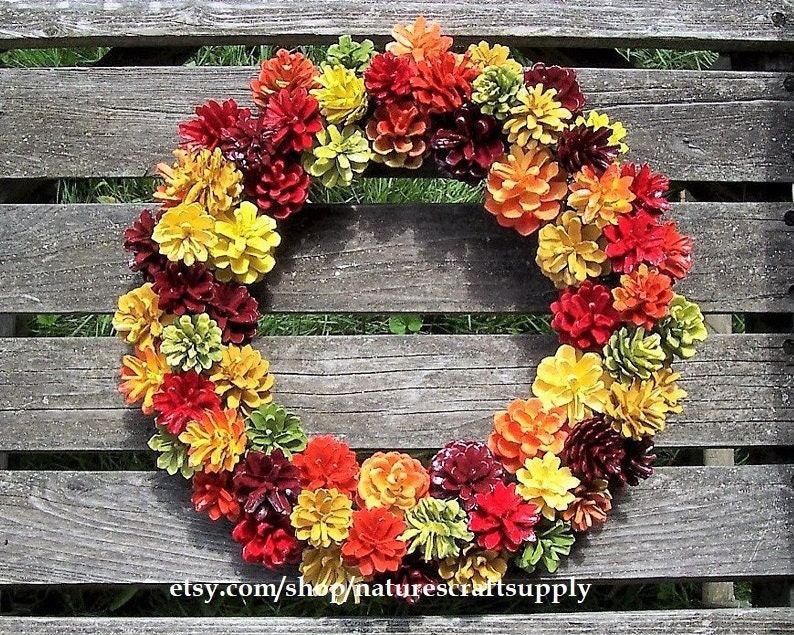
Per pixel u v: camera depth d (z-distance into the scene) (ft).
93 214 3.99
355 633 3.92
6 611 4.05
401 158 3.84
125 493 3.97
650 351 3.75
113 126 4.00
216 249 3.78
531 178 3.79
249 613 4.20
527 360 4.00
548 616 3.95
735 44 4.05
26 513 3.96
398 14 4.00
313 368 3.99
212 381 3.81
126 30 3.99
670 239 3.81
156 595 4.23
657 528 3.98
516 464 3.84
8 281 3.97
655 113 4.04
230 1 4.00
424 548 3.76
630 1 4.03
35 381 3.97
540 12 4.01
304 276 3.97
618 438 3.80
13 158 3.99
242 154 3.78
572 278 3.83
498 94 3.76
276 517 3.78
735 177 4.04
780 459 4.06
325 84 3.80
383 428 3.98
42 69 4.00
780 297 4.02
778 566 3.99
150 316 3.83
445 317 4.42
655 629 3.96
